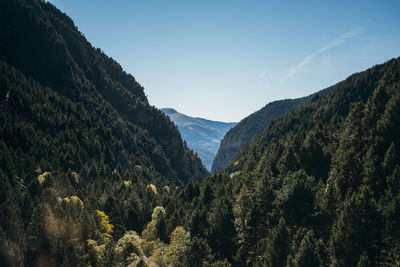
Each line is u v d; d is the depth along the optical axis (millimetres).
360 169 48500
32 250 52031
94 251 53344
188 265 45906
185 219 67188
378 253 36188
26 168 95688
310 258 37344
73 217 64312
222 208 55750
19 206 67188
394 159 44812
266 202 54969
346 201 40594
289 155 65500
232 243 52656
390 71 65938
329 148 65312
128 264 53031
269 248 41656
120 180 122938
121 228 75625
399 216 37656
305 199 49219
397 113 49469
